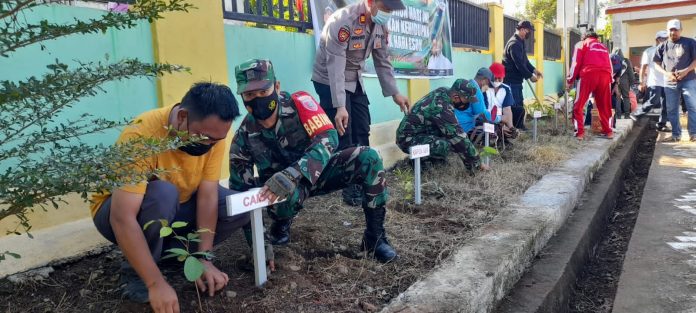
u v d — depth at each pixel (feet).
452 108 15.06
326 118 8.27
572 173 15.83
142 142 5.10
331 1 15.30
